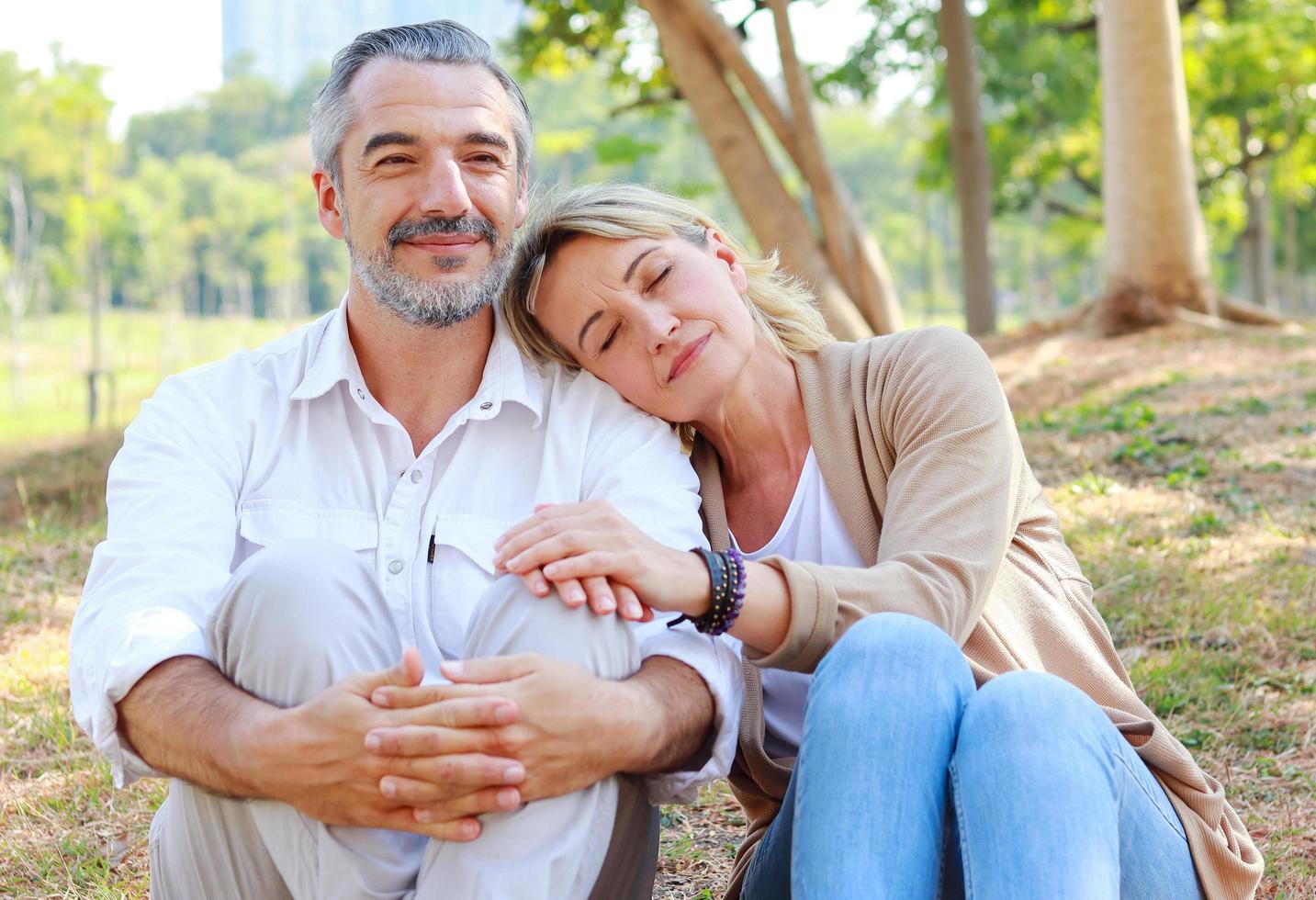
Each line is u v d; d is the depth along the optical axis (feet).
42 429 59.88
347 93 7.66
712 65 31.22
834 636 6.56
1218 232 109.70
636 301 7.73
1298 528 16.57
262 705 6.08
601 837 6.24
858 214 31.68
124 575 6.96
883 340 8.03
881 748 5.79
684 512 7.64
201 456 7.62
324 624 6.18
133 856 9.47
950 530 7.00
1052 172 78.54
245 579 6.22
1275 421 22.45
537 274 8.02
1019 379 30.42
